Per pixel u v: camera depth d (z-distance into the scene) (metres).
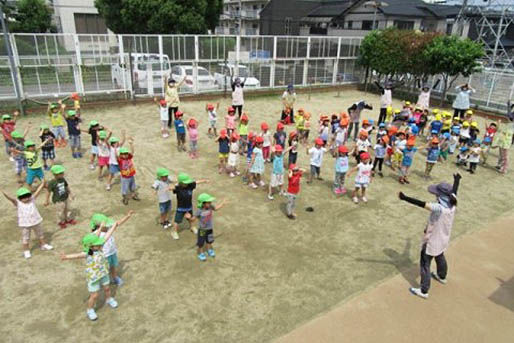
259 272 7.00
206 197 6.86
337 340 5.54
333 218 9.05
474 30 34.59
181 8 26.72
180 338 5.48
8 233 7.86
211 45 19.80
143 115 16.75
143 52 18.45
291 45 22.59
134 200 9.40
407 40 21.69
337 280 6.88
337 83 25.44
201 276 6.81
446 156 13.40
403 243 8.16
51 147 10.77
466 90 17.20
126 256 7.27
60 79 16.91
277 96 22.25
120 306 6.04
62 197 7.90
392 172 12.09
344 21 39.78
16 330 5.52
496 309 6.27
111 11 27.75
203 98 20.02
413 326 5.86
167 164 11.67
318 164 10.66
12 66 14.89
